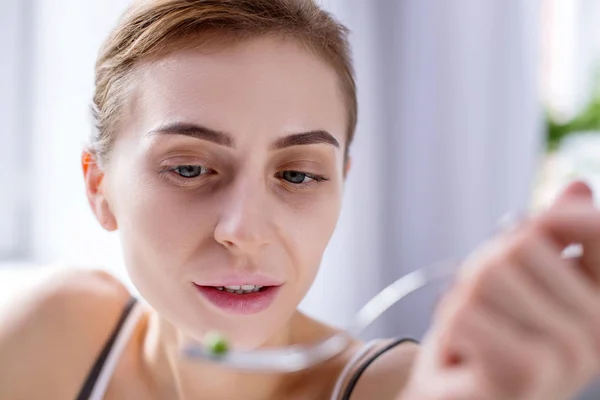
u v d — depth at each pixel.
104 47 0.60
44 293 0.70
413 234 1.82
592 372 0.26
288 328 0.62
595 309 0.26
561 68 2.07
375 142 1.80
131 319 0.70
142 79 0.53
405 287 0.55
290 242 0.52
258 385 0.60
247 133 0.50
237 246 0.49
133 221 0.53
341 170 0.59
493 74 1.77
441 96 1.79
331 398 0.58
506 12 1.76
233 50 0.51
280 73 0.51
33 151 1.52
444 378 0.27
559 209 0.27
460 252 1.78
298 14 0.54
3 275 1.28
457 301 0.28
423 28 1.80
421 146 1.81
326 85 0.54
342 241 1.79
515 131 1.76
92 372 0.66
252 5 0.52
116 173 0.56
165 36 0.52
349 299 1.77
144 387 0.65
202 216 0.50
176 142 0.51
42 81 1.51
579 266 0.27
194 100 0.51
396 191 1.84
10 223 1.51
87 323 0.69
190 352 0.48
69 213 1.51
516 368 0.26
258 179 0.51
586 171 1.97
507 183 1.76
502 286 0.26
